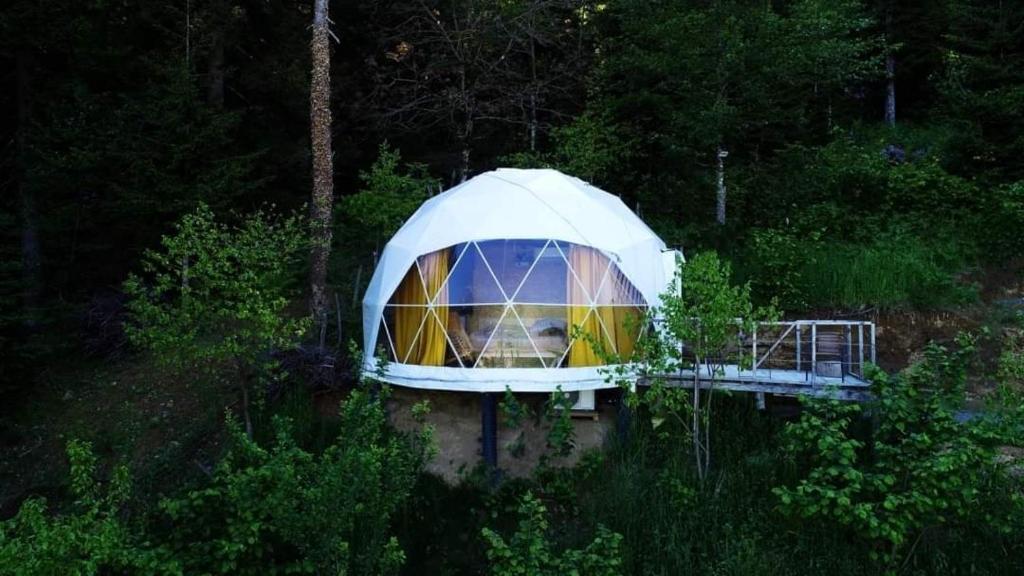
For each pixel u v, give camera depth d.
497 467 11.22
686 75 17.78
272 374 11.76
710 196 18.47
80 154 15.34
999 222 15.23
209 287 10.94
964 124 17.62
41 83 17.25
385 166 16.81
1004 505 8.07
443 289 11.51
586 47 22.78
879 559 8.46
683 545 8.98
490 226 11.59
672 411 9.74
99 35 17.12
